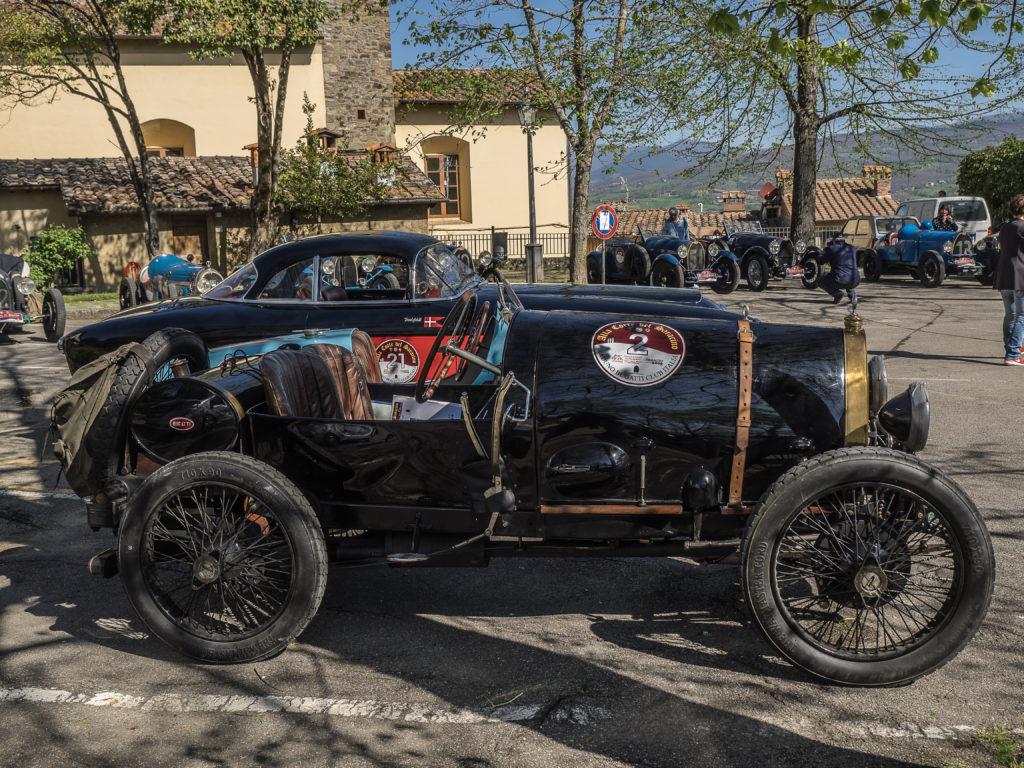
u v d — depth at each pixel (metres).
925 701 3.39
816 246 20.31
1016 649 3.77
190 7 17.47
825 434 3.65
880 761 3.01
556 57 16.27
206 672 3.73
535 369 3.83
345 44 26.52
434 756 3.09
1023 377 9.22
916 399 3.56
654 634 3.99
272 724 3.31
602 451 3.71
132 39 24.34
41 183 21.86
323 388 4.36
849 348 3.74
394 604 4.37
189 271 14.01
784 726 3.23
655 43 16.17
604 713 3.33
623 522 3.78
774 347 3.81
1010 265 9.56
